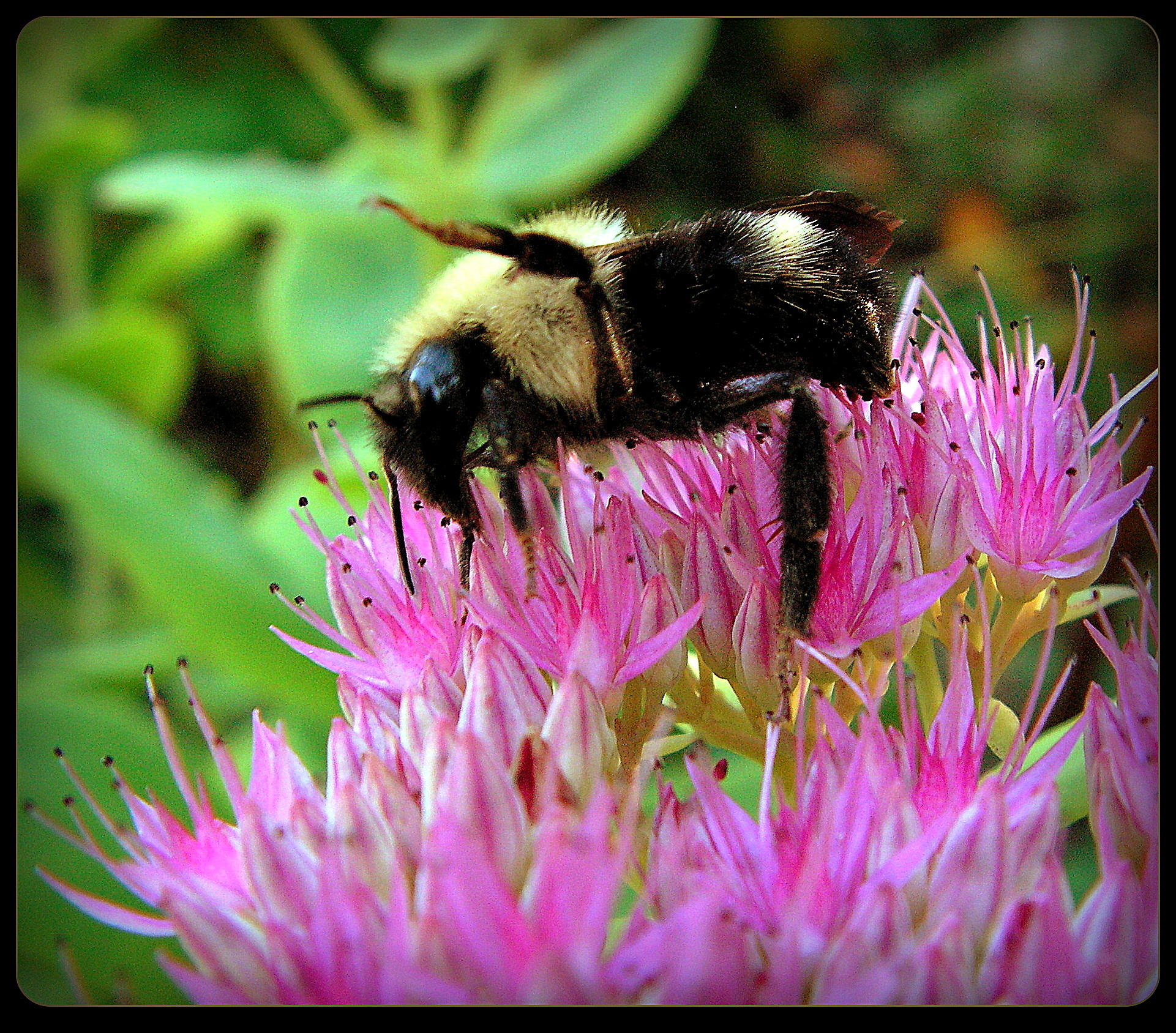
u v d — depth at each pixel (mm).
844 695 68
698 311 69
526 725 63
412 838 61
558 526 70
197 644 80
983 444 68
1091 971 57
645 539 69
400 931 57
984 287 71
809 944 58
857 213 75
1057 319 111
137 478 80
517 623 65
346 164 103
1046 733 70
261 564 82
